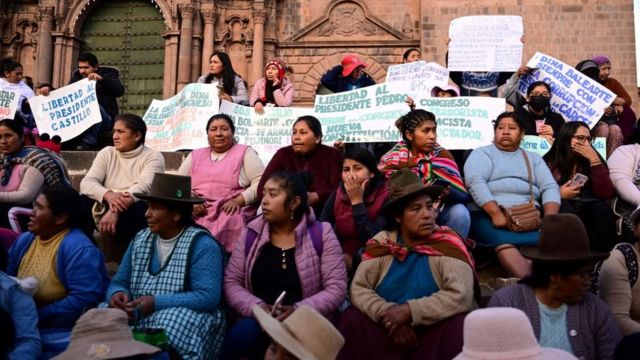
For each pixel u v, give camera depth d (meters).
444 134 10.12
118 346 4.71
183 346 5.61
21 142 8.32
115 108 13.00
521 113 10.12
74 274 6.11
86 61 12.55
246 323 5.83
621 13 24.70
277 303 5.61
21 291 5.57
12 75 13.55
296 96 25.98
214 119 8.48
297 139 8.21
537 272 5.44
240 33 25.92
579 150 8.22
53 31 25.67
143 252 6.28
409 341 5.58
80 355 4.62
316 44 26.09
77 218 6.45
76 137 12.13
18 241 6.52
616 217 8.08
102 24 26.25
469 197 7.95
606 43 24.59
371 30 26.09
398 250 6.00
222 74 12.39
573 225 5.34
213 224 7.95
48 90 12.07
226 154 8.45
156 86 25.62
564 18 24.83
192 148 11.32
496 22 11.20
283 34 26.48
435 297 5.64
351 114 10.47
